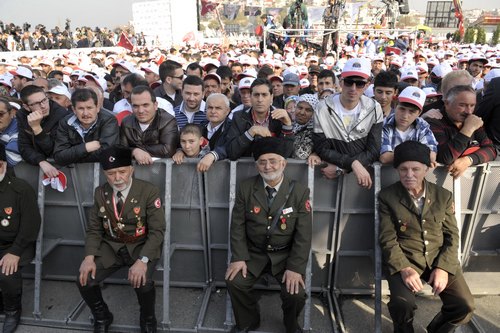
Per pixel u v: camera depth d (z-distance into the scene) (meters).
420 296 3.43
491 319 3.14
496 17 45.44
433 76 7.04
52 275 3.71
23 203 3.10
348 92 2.98
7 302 3.13
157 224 3.00
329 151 3.04
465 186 3.12
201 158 3.14
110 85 7.25
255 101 3.32
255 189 2.91
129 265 3.08
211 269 3.51
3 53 16.75
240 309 2.94
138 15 33.62
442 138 3.12
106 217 2.98
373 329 3.09
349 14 19.83
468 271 3.45
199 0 33.12
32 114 3.16
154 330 3.05
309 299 3.04
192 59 13.17
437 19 49.94
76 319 3.24
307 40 18.56
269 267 3.03
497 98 3.36
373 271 3.36
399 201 2.84
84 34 28.98
